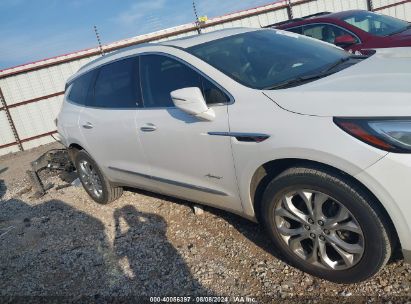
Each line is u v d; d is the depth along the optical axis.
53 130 13.16
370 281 2.75
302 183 2.64
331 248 2.77
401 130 2.23
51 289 3.54
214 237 3.70
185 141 3.30
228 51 3.45
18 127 12.80
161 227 4.12
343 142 2.38
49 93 12.92
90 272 3.66
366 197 2.40
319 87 2.74
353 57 3.56
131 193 5.15
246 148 2.85
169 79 3.51
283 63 3.34
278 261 3.16
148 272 3.44
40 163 6.35
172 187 3.73
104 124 4.18
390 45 6.02
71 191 5.91
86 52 12.98
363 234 2.47
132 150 3.94
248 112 2.86
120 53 4.21
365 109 2.38
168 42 3.80
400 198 2.26
